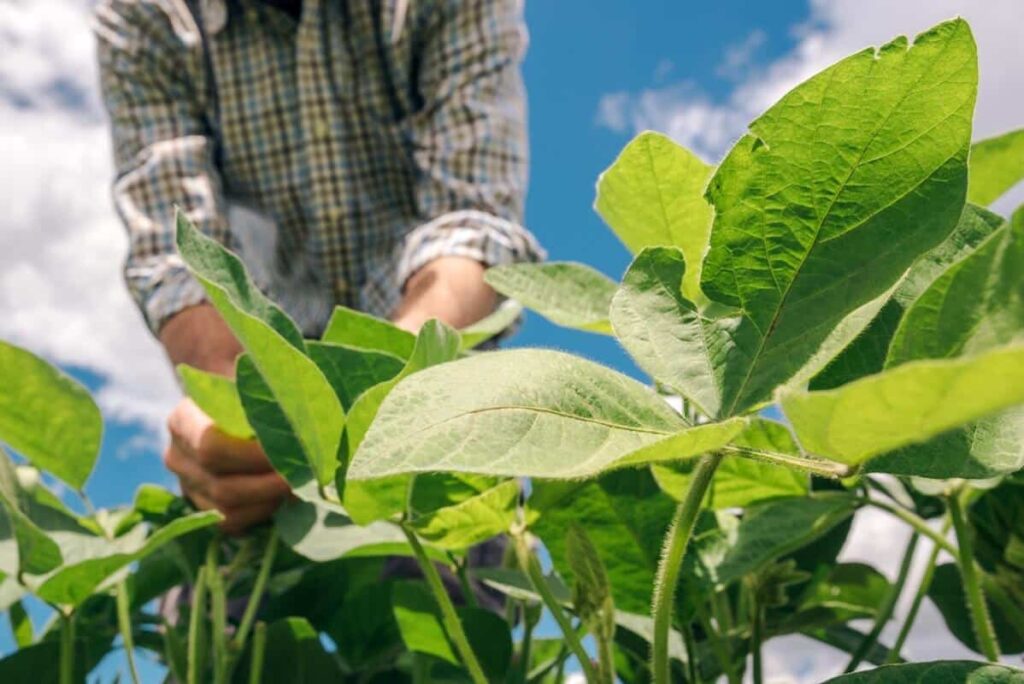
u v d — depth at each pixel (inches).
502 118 82.1
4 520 25.1
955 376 7.5
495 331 28.7
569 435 11.6
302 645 29.7
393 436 11.2
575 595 18.5
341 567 34.0
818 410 9.1
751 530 23.6
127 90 87.7
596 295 22.2
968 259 11.9
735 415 13.5
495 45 83.9
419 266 69.1
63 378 27.0
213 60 89.2
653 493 23.3
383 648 34.0
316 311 92.3
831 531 30.4
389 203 91.3
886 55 13.6
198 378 27.1
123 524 31.7
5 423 27.0
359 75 88.2
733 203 14.3
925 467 12.5
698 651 28.9
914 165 13.8
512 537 20.3
